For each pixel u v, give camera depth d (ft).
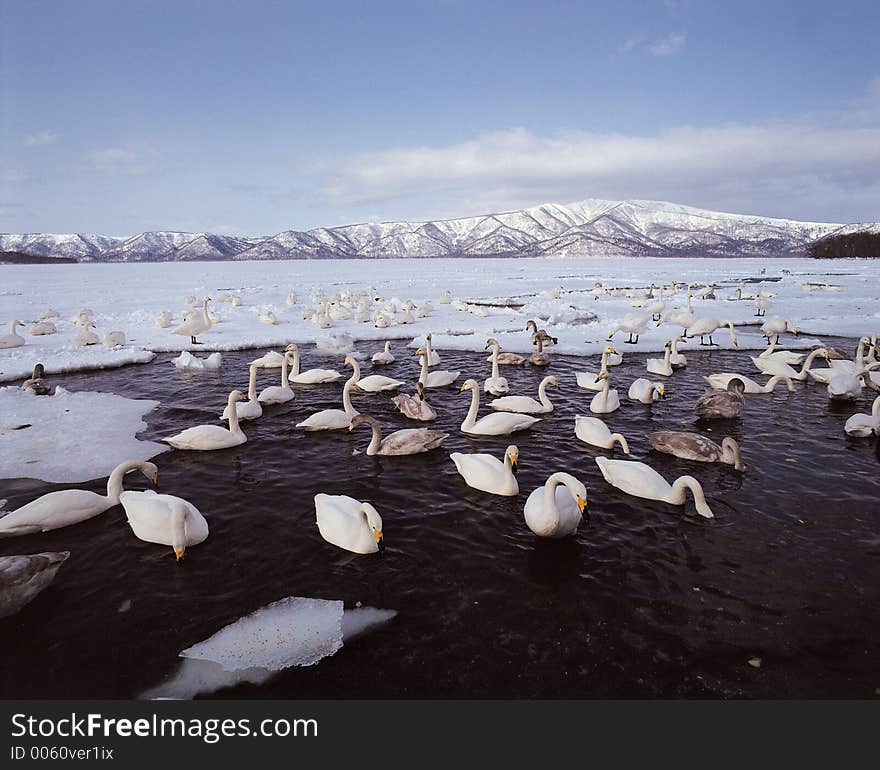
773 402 47.75
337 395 50.96
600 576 22.89
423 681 17.61
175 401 49.85
